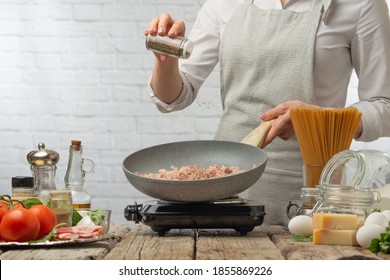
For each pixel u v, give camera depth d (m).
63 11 3.93
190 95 2.59
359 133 2.25
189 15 3.89
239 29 2.45
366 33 2.37
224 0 2.54
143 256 1.52
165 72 2.40
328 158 1.95
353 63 2.46
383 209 1.85
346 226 1.68
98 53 3.92
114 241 1.78
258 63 2.40
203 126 3.88
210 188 1.78
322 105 2.40
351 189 1.72
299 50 2.35
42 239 1.70
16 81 3.95
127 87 3.91
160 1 3.90
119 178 3.92
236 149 1.98
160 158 1.99
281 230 1.98
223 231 1.95
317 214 1.70
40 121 3.94
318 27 2.37
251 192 2.38
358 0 2.36
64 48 3.93
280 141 2.35
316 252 1.57
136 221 1.88
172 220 1.82
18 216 1.69
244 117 2.44
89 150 3.93
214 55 2.62
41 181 2.13
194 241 1.77
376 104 2.31
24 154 3.95
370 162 1.90
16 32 3.94
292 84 2.36
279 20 2.40
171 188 1.79
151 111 3.90
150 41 2.15
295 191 2.33
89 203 2.16
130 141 3.91
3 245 1.65
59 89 3.94
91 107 3.93
